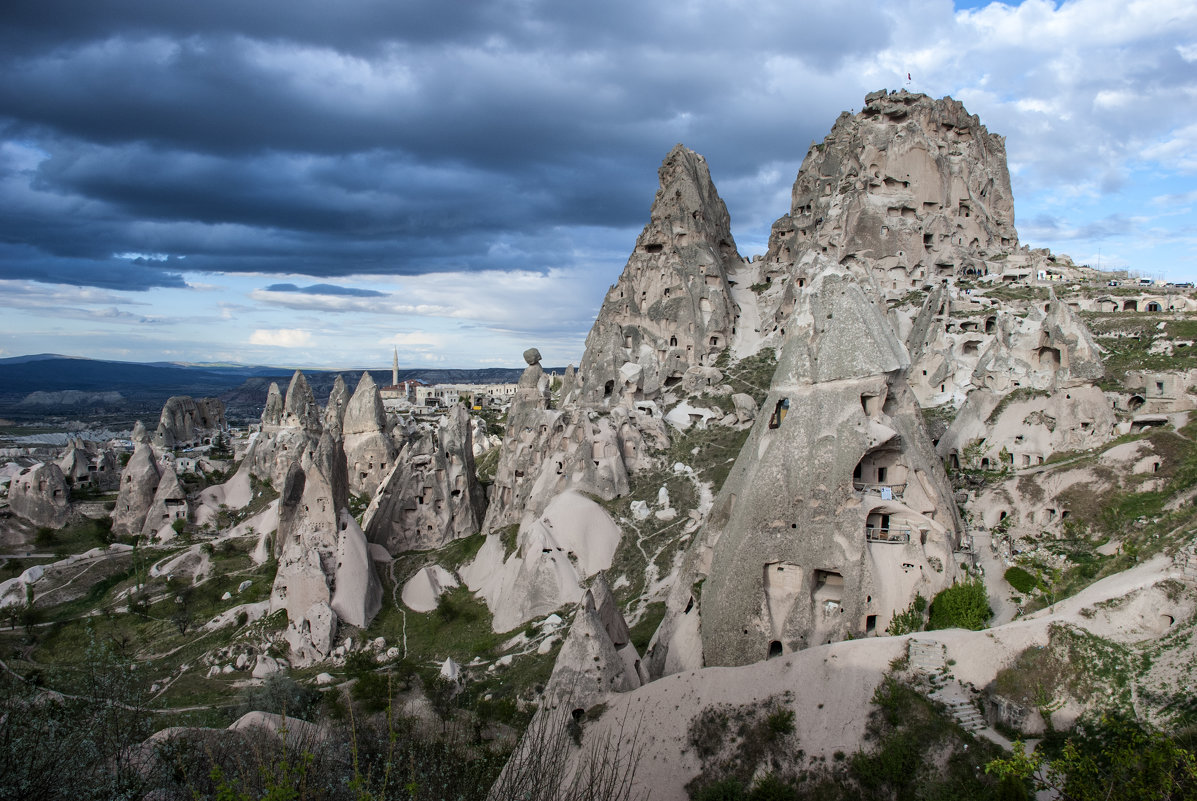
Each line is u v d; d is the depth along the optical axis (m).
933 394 77.50
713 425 84.81
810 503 42.84
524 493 78.50
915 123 98.25
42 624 74.06
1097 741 30.55
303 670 61.31
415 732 42.31
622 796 35.28
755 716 36.28
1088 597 37.38
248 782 23.89
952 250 95.56
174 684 59.38
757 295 111.50
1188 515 42.72
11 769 22.72
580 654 41.22
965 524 51.03
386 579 74.19
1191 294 80.19
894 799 31.30
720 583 44.22
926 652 35.72
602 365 92.69
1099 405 55.94
